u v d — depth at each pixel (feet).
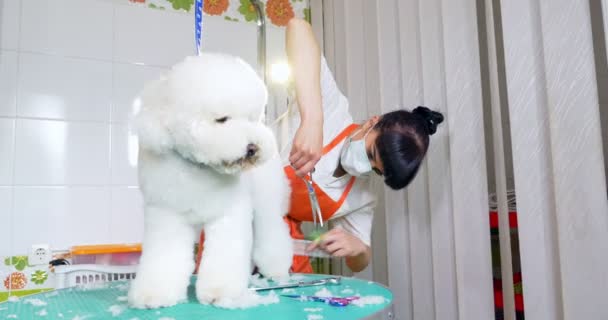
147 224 2.30
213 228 2.31
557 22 3.11
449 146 4.01
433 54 4.29
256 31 6.22
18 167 4.86
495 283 4.05
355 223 4.12
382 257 5.00
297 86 3.30
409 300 4.53
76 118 5.14
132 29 5.49
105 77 5.31
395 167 3.36
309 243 3.77
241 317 2.00
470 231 3.76
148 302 2.14
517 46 3.42
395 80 4.83
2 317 2.14
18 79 4.91
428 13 4.34
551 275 3.19
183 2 5.82
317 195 3.73
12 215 4.82
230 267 2.25
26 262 4.84
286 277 3.10
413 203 4.42
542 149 3.26
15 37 4.92
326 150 3.88
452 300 3.99
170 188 2.17
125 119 5.37
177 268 2.25
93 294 2.69
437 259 4.10
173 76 2.06
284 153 3.91
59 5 5.14
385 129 3.47
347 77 5.65
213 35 5.93
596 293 2.82
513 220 3.87
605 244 2.80
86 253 4.67
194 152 2.03
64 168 5.05
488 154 4.16
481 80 4.00
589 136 2.91
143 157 2.24
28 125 4.92
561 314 3.12
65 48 5.14
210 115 2.00
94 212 5.16
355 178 4.02
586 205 2.90
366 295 2.54
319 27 6.39
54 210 4.99
